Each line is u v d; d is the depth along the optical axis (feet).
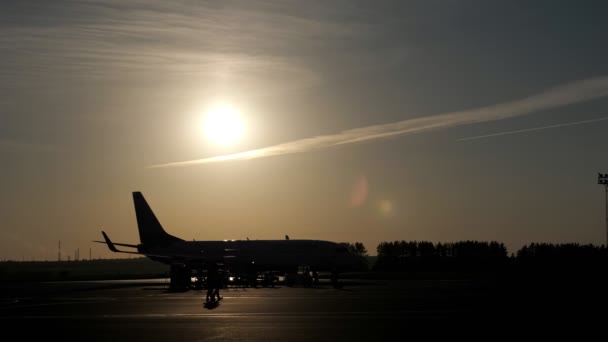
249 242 351.05
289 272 321.73
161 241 373.40
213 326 128.57
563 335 111.55
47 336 116.26
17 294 247.70
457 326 124.47
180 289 280.51
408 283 307.99
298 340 106.73
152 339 110.73
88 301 204.85
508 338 108.06
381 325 126.82
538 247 590.14
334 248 338.13
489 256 599.98
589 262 442.50
